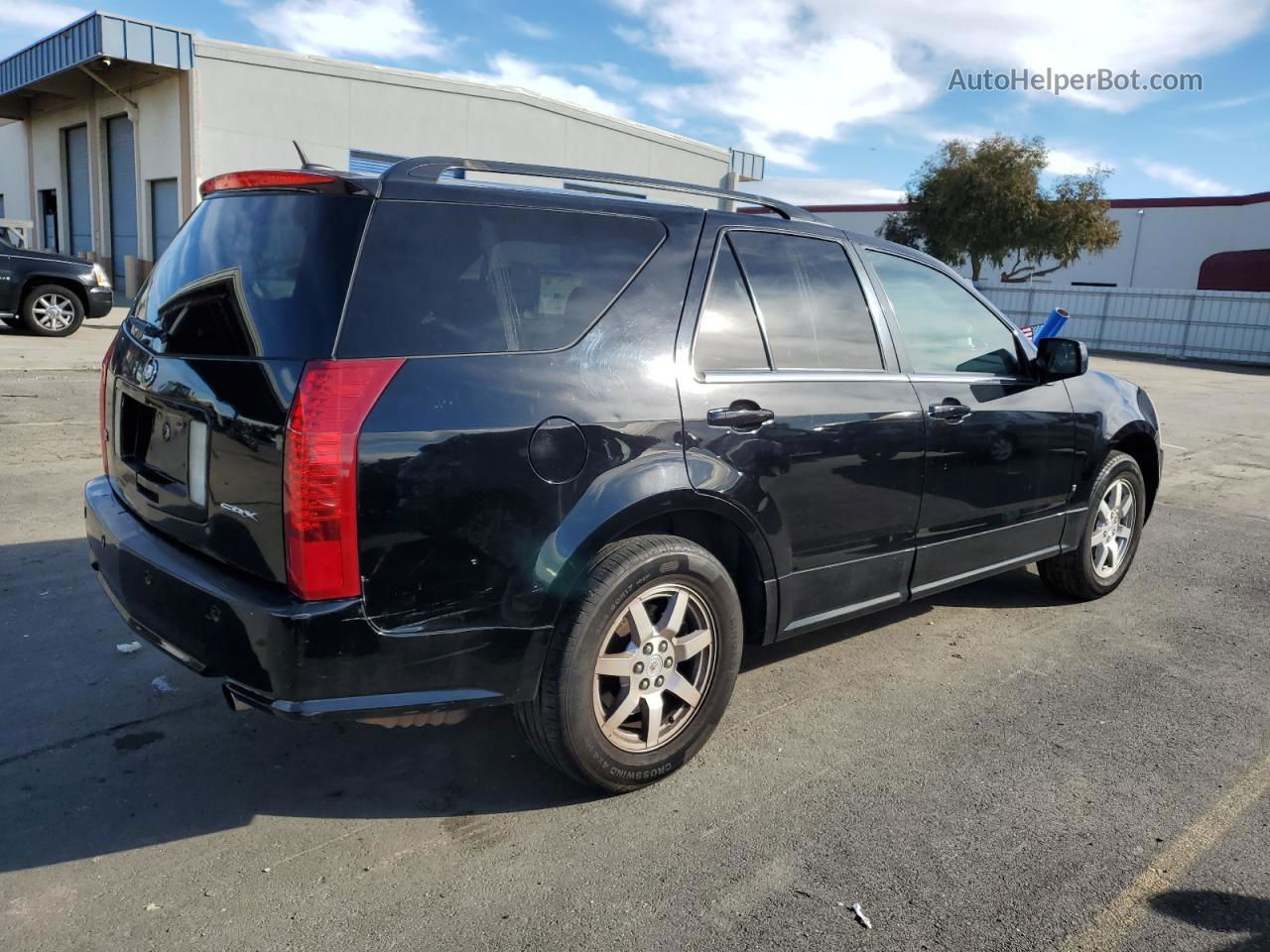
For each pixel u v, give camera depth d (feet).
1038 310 104.47
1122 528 16.43
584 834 9.02
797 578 10.77
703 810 9.49
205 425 8.17
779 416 10.24
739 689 12.35
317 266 7.89
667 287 9.71
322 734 10.78
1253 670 13.51
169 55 63.72
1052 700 12.31
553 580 8.57
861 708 11.91
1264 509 24.38
